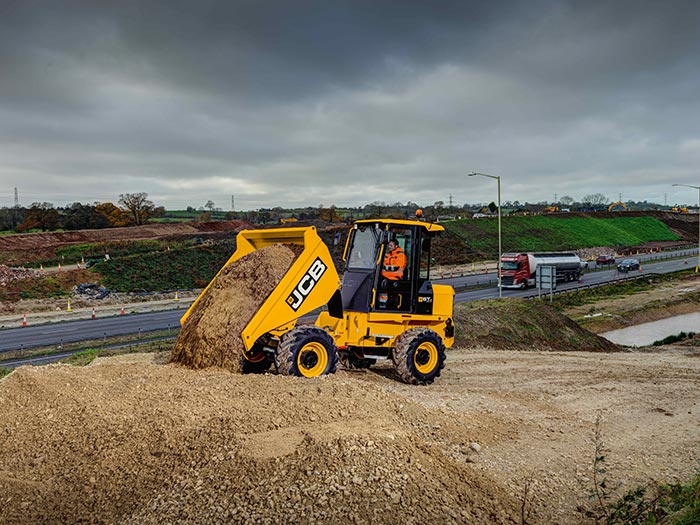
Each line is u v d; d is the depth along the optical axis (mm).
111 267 47344
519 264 46656
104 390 7332
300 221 86375
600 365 14281
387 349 10906
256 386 7523
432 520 4504
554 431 7879
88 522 4648
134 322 33219
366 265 10742
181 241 61750
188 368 8727
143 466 5418
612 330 34500
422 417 7238
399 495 4699
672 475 6316
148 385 7539
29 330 31047
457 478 5387
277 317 8883
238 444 5547
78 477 5289
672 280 53750
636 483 6027
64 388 7262
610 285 49344
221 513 4496
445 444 6738
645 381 12000
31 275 43719
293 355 8703
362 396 7227
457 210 119438
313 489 4707
